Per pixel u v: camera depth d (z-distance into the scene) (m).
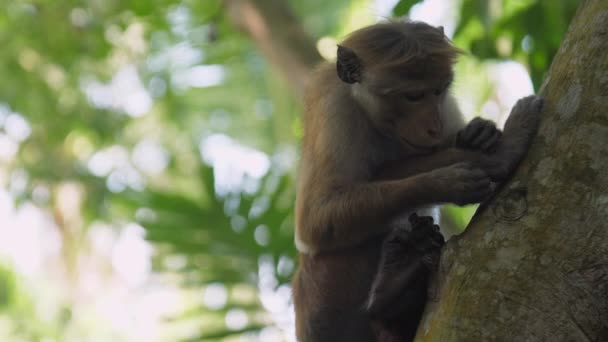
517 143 5.39
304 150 7.40
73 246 21.83
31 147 18.94
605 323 4.71
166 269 10.65
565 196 4.95
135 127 19.59
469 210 12.06
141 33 16.98
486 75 12.84
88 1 16.41
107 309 21.88
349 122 7.15
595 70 5.12
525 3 10.13
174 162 19.56
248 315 10.39
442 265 5.17
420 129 6.90
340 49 7.15
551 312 4.77
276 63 12.64
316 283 7.40
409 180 6.32
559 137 5.11
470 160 6.34
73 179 19.19
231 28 16.27
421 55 6.92
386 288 6.11
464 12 10.20
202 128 19.31
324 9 16.45
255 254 10.60
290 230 10.66
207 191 10.82
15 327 20.00
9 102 17.84
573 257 4.82
